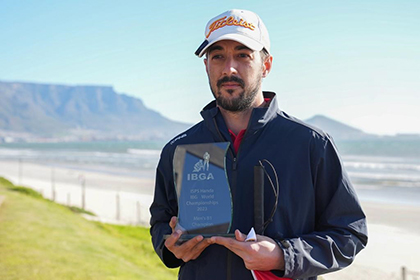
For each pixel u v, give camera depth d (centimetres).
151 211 271
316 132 233
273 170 226
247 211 225
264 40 234
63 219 1205
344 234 219
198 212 219
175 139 262
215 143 228
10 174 4809
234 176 230
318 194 231
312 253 210
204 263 228
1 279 635
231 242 202
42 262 728
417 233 1658
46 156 9319
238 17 231
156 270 855
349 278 1116
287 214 223
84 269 725
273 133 235
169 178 258
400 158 7206
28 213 1164
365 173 4375
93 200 2698
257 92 235
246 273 219
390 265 1241
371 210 2191
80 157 8812
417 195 2712
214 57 232
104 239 1062
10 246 806
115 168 5797
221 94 230
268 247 201
